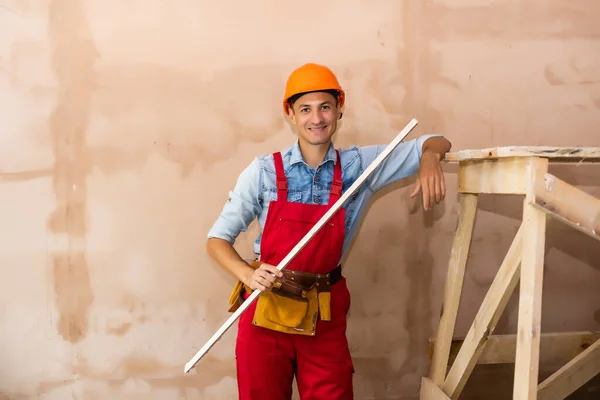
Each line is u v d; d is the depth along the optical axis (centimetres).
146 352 213
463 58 215
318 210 158
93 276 208
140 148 205
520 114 219
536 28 218
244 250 215
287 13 206
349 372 166
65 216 205
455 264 179
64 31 199
